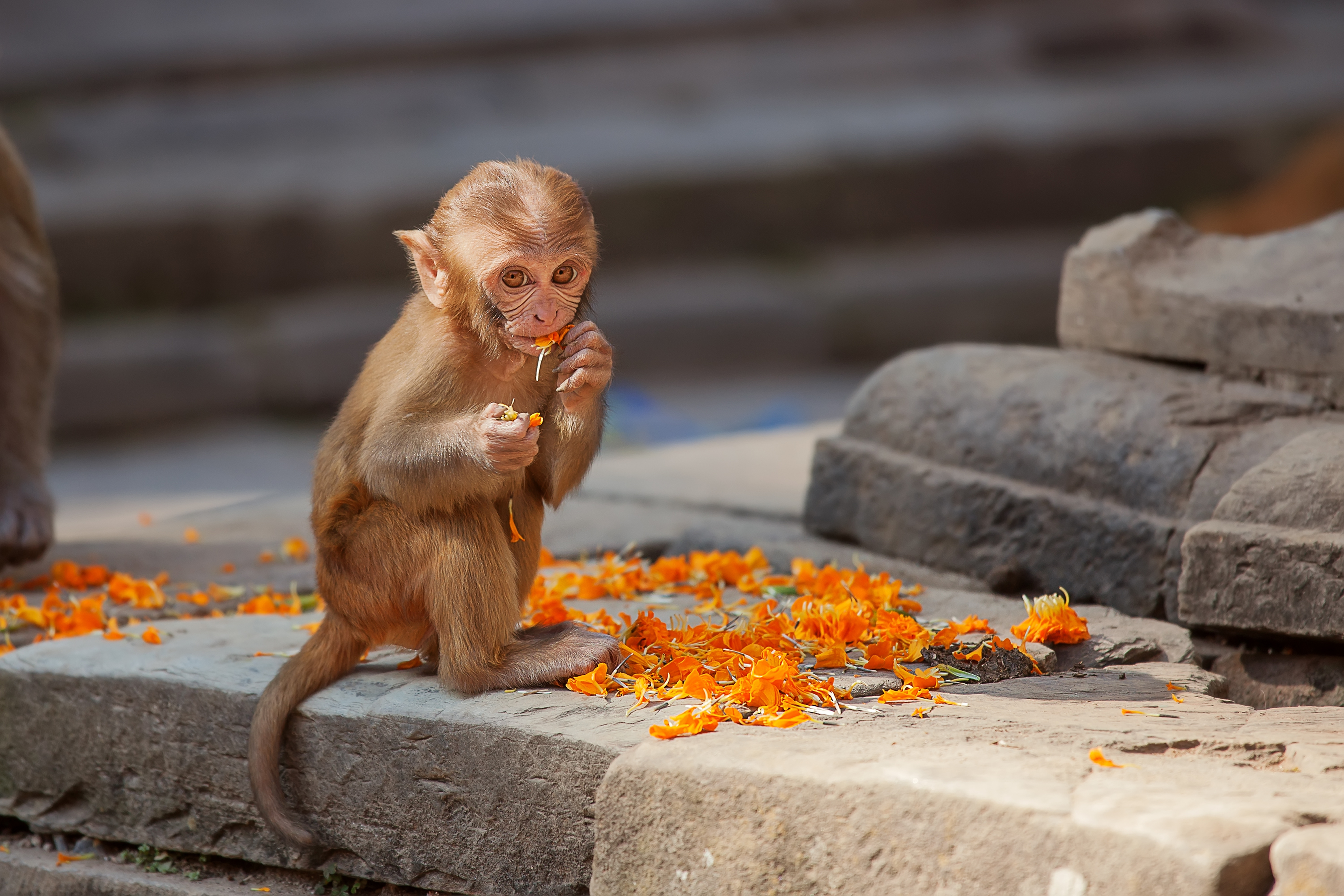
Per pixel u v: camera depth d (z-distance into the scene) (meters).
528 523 7.44
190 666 7.72
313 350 26.95
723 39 36.66
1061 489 9.49
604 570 9.48
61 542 12.45
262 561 11.25
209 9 34.91
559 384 6.71
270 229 28.05
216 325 27.58
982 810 5.41
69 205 27.62
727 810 5.90
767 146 31.08
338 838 7.18
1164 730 6.30
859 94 35.41
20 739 7.98
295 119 32.47
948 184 30.92
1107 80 36.41
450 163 30.28
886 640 7.56
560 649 7.10
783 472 13.89
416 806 6.94
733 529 11.16
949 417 10.12
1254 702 8.26
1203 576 8.12
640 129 33.06
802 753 5.95
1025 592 9.55
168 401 26.38
